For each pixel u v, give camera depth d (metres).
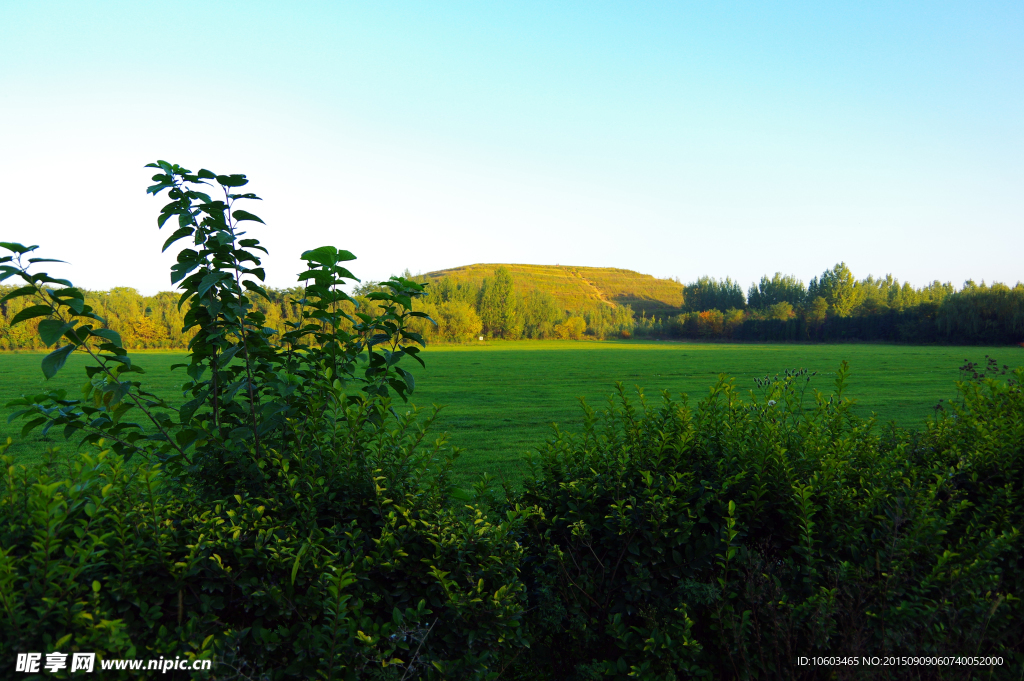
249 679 1.94
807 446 3.10
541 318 158.38
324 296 3.33
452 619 2.21
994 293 106.56
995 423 3.68
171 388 28.09
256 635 2.02
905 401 24.84
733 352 87.12
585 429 3.40
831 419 3.63
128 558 1.97
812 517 2.89
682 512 2.77
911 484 3.02
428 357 71.75
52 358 2.53
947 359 62.41
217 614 2.15
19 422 18.84
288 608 2.05
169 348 88.12
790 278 193.88
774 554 2.85
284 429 3.05
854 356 70.81
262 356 3.32
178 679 1.98
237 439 2.92
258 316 3.22
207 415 3.22
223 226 3.12
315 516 2.50
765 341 144.12
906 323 118.50
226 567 2.08
